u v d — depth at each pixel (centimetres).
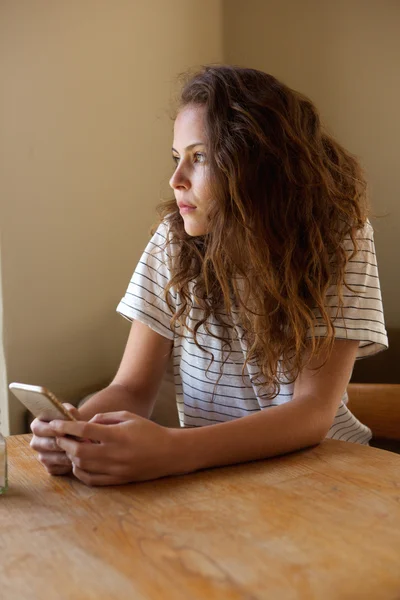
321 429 127
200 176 137
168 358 161
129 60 263
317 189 139
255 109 136
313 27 289
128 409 146
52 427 110
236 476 110
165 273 154
